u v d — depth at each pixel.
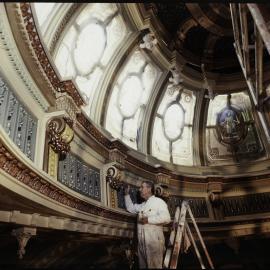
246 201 9.24
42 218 3.96
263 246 8.76
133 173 7.38
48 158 4.04
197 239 8.37
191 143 10.08
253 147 9.97
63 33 5.16
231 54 9.59
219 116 10.27
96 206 5.05
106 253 6.85
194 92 9.89
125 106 8.01
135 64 7.91
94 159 5.96
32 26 3.21
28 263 5.50
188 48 9.16
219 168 9.84
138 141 8.42
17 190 2.89
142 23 7.12
